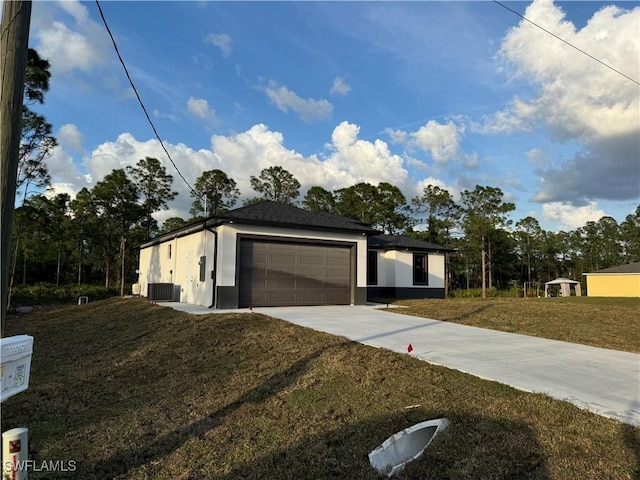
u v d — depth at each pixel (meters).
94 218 31.34
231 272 12.70
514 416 3.89
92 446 3.88
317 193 38.09
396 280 20.34
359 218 37.19
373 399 4.62
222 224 12.67
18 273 31.27
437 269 21.75
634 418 3.84
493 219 35.19
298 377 5.55
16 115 2.46
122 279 29.78
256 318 9.68
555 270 50.19
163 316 11.17
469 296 33.50
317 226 13.96
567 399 4.33
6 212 2.37
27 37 2.56
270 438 3.92
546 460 3.14
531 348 7.20
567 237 50.84
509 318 11.16
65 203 29.44
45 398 5.30
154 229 34.56
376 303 15.77
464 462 3.16
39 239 29.06
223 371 6.10
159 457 3.65
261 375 5.76
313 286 14.11
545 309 13.23
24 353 2.12
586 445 3.32
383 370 5.51
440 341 7.60
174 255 17.58
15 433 2.26
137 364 6.83
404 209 38.88
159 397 5.21
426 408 4.24
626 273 29.08
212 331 8.53
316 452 3.57
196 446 3.83
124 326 10.79
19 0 2.51
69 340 9.97
